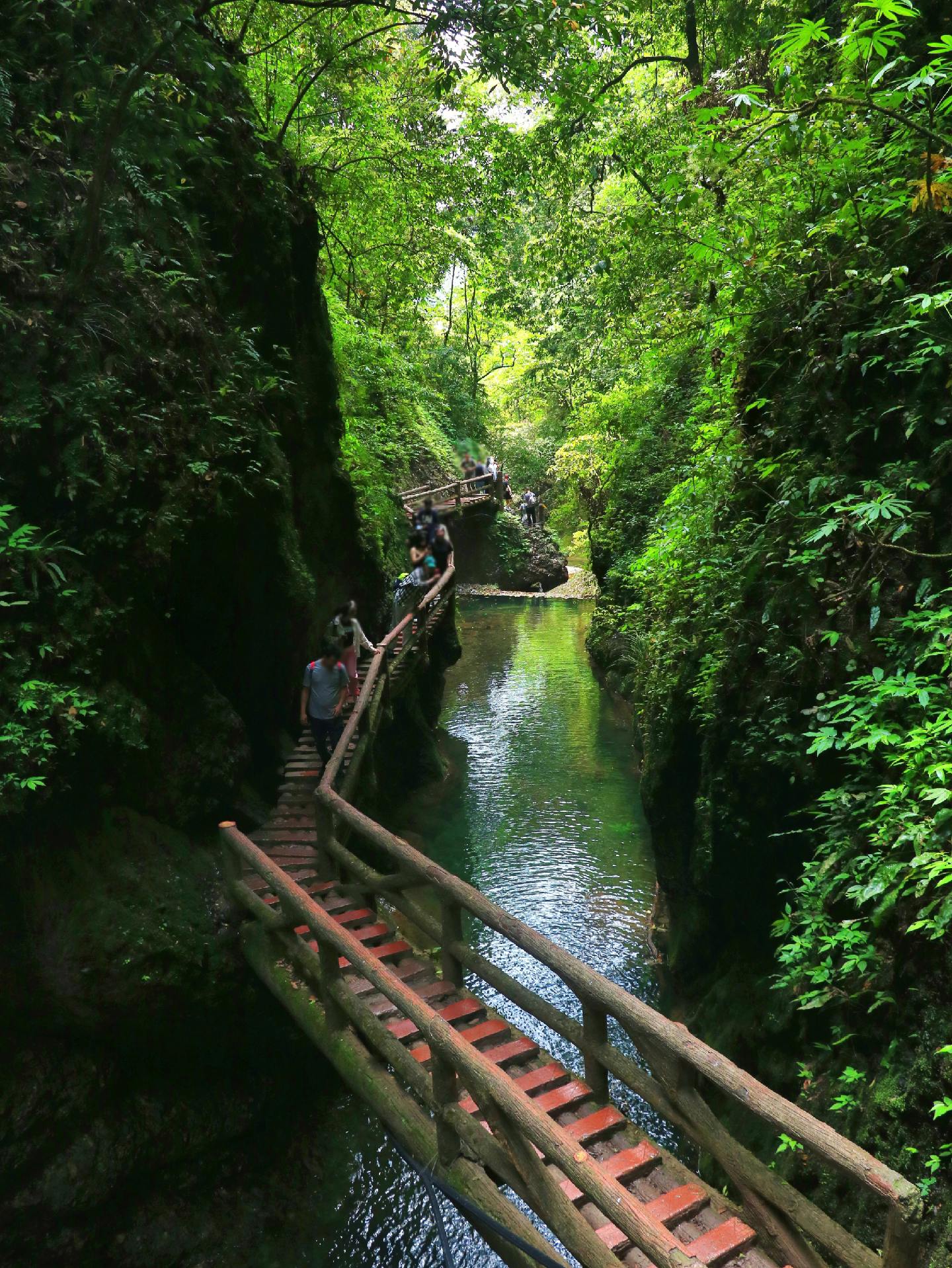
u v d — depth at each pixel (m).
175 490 6.18
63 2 5.99
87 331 5.83
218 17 10.37
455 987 4.98
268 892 6.18
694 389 12.77
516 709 17.03
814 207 5.70
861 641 4.61
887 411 4.62
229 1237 5.59
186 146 6.45
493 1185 3.65
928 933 3.59
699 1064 2.97
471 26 6.04
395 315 20.30
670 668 7.69
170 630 6.51
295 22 11.18
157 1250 5.37
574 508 27.75
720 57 12.12
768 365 6.15
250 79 11.73
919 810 3.73
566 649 21.88
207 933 5.79
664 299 13.47
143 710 5.88
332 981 4.77
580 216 14.51
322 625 10.35
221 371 7.12
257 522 7.43
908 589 4.43
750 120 5.35
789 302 5.92
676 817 7.17
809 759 4.90
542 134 12.98
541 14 5.92
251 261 8.32
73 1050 5.41
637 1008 3.33
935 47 4.20
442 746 14.86
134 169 6.22
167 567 6.05
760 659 5.58
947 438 4.45
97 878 5.44
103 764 5.59
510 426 34.09
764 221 6.25
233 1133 5.99
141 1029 5.53
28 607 5.25
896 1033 3.72
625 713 15.49
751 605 5.73
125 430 5.85
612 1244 3.16
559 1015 4.14
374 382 17.11
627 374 16.16
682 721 6.84
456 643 14.87
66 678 5.32
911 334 4.73
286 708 9.39
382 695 10.01
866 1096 3.72
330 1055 4.73
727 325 6.81
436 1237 5.68
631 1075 3.62
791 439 5.62
